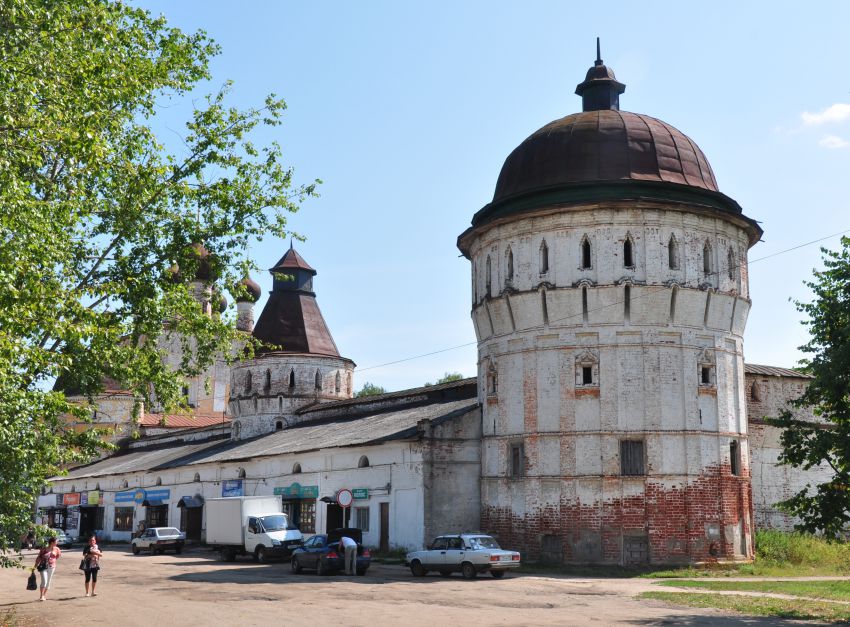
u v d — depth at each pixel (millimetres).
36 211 18484
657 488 33781
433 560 30672
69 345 20859
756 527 41562
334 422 55156
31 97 17016
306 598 24438
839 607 21359
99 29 19906
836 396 21766
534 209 36438
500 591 25688
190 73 24859
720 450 35000
